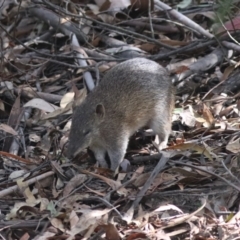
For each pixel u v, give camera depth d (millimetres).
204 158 10734
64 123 12133
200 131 11531
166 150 10875
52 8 15141
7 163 11117
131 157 11289
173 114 12125
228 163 10398
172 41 14234
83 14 14328
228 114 12016
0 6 14570
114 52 14078
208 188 9906
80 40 14789
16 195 10211
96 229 9062
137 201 9508
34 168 10781
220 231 8852
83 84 13344
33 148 11570
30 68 14180
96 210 9398
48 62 14055
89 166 11086
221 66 13508
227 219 9086
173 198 9742
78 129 10836
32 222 9391
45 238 8961
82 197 9859
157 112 11539
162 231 8992
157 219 9242
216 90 12773
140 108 11336
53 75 14055
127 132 11219
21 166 10984
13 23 15469
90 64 13812
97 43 14734
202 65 13258
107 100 11109
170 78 12117
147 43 14328
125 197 9664
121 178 10477
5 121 12688
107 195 9734
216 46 14000
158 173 10102
